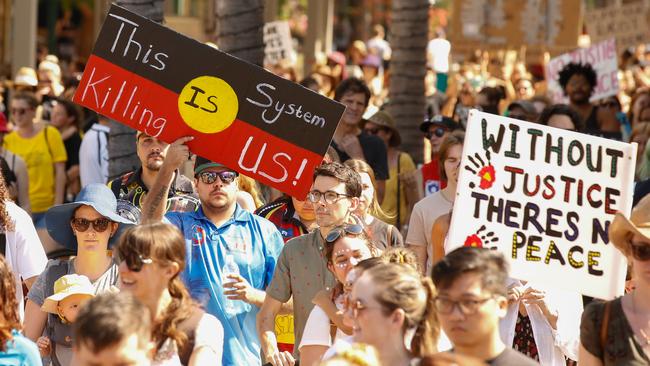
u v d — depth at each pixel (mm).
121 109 10695
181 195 11898
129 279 7898
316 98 10617
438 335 7613
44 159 18391
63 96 21531
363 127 17500
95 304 6797
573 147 10078
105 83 10695
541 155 10078
